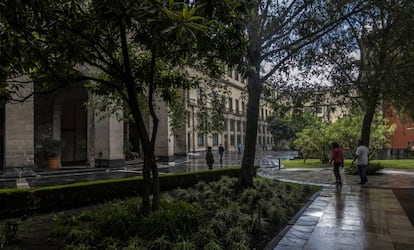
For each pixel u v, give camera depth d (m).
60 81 5.97
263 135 68.69
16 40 4.63
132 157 27.17
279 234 5.44
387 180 13.17
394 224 6.03
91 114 21.05
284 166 21.86
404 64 9.76
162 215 5.12
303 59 9.63
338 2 8.39
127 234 5.01
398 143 34.88
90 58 5.85
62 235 5.46
